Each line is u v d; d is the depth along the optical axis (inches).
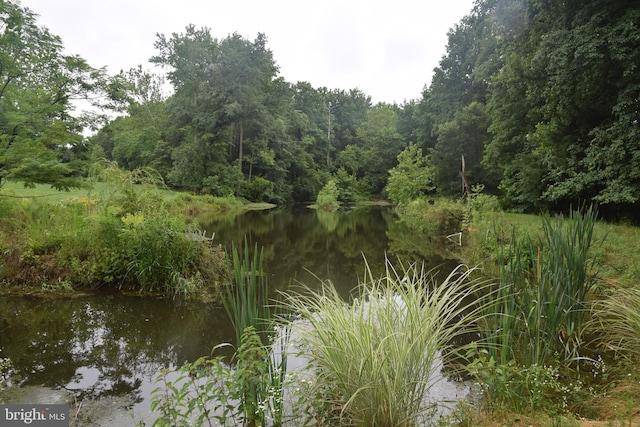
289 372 121.8
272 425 116.3
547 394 123.0
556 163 513.3
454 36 1269.7
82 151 377.4
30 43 346.6
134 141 1418.6
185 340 193.0
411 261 406.3
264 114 1440.7
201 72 1327.5
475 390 136.5
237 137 1470.2
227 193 1275.8
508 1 641.0
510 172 703.7
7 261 272.2
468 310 225.3
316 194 1828.2
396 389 101.7
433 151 1110.4
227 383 114.7
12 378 153.6
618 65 404.5
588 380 138.1
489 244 371.2
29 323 211.6
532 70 515.8
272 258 429.4
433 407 116.3
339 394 108.2
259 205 1349.7
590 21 399.5
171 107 1355.8
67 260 271.7
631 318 142.9
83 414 128.0
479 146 1010.7
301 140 1856.5
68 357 173.0
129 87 395.5
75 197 451.8
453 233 586.9
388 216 1088.2
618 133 414.3
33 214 335.9
